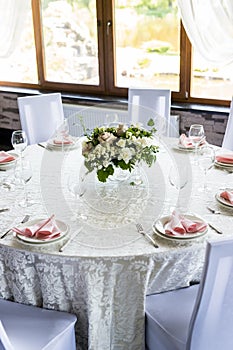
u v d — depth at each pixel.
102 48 4.64
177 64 4.32
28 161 2.57
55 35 4.93
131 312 1.83
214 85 4.19
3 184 2.37
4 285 1.92
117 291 1.79
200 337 1.64
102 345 1.87
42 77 5.15
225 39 3.78
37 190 2.29
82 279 1.76
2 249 1.84
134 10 4.37
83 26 4.72
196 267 1.86
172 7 4.16
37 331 1.75
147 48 4.43
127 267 1.73
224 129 4.02
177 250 1.71
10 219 1.98
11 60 5.31
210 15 3.77
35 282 1.87
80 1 4.64
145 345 1.91
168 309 1.84
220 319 1.62
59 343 1.74
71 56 4.92
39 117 3.47
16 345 1.67
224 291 1.54
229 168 2.52
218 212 2.00
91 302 1.77
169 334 1.73
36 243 1.75
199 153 2.47
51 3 4.82
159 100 3.49
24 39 5.13
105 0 4.46
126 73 4.64
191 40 3.93
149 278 1.80
